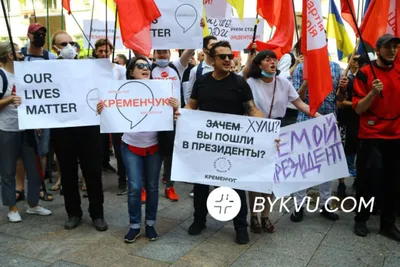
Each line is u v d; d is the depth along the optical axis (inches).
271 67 160.7
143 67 157.4
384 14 172.4
